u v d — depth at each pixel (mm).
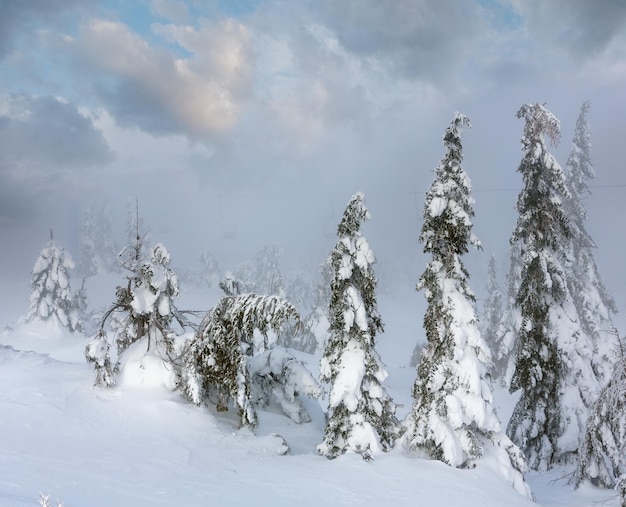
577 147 33031
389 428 18391
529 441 23297
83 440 14484
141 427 16344
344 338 18203
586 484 18688
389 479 14617
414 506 12688
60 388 18297
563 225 23188
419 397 17906
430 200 18359
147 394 18453
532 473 22484
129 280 20766
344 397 17641
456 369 17094
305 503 11828
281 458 16328
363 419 17562
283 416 21828
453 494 13969
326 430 17922
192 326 21500
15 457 11969
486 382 17531
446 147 18484
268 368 22531
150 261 20641
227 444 16797
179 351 19797
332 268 18688
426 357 18109
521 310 24141
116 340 21969
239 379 18672
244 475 13703
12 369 20609
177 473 12945
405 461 16234
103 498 9773
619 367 16281
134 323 21609
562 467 22312
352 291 18047
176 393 19297
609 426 16750
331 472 14898
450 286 17938
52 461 12141
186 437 16500
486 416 16922
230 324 18891
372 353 18359
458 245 18188
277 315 18312
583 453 18812
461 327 17453
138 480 11680
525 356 23125
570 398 22391
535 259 23297
